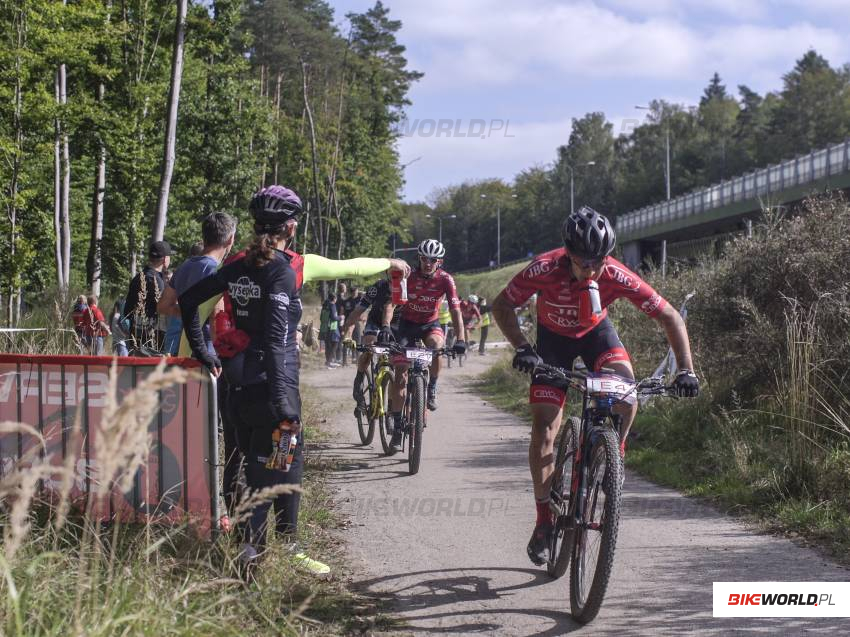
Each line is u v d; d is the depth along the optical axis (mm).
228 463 4438
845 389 6543
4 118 19422
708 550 4801
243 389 3967
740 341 7840
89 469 4449
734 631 3617
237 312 3965
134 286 7059
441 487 6652
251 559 3811
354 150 50875
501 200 125625
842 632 3588
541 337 4664
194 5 22453
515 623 3787
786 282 7668
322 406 12023
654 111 115125
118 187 23953
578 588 3840
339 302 20891
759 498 5762
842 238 7562
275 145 32156
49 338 8000
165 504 4438
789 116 97625
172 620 3025
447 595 4156
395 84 52125
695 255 10750
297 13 45531
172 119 15094
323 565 4441
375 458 7934
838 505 5367
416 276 7988
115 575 3260
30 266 22047
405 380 7598
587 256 4062
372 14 51594
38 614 2834
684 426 7848
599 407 4051
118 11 21859
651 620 3771
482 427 10055
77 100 21312
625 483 6703
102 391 4512
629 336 10555
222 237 4738
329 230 51062
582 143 121000
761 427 6914
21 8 18734
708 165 104688
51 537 3779
